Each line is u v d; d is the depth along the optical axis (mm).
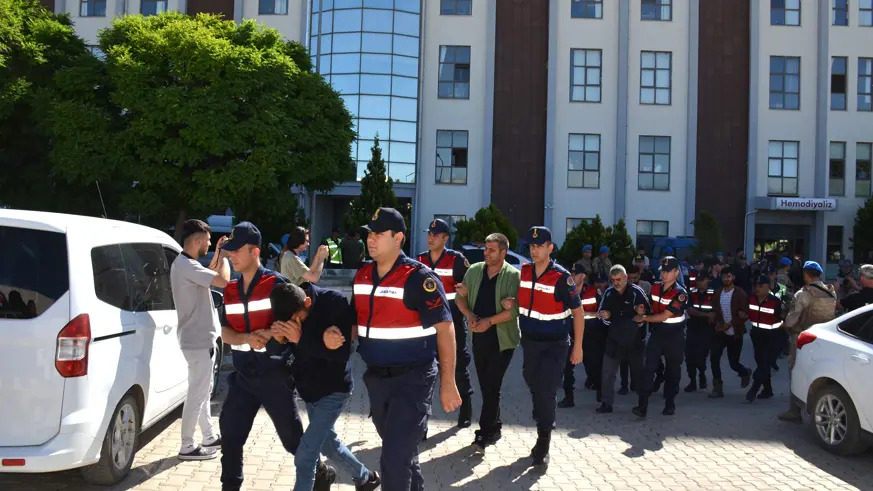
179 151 15953
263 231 21641
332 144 18234
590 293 9547
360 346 4141
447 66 30844
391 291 4000
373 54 29547
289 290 4035
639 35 31312
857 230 30297
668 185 31281
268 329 4148
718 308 9812
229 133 16281
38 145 17562
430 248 6797
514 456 6254
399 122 29828
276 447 6273
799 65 31484
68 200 17719
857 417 6391
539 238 5918
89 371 4516
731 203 31422
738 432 7465
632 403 9164
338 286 12633
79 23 31047
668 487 5535
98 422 4598
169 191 17047
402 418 3922
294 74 17906
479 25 30859
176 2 30969
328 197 31500
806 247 31766
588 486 5480
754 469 6098
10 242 4523
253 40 18297
